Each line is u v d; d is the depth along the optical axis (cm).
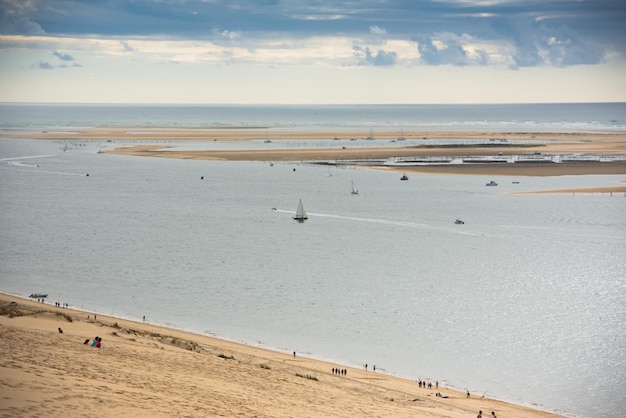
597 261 12412
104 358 5359
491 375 7288
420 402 6109
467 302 9831
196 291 10388
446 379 7169
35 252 13075
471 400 6500
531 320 9019
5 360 4531
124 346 6281
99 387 4125
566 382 7112
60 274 11369
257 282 10919
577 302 9819
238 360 6931
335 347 8044
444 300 9925
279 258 12731
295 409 4606
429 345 8144
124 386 4319
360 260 12562
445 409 5922
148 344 6738
